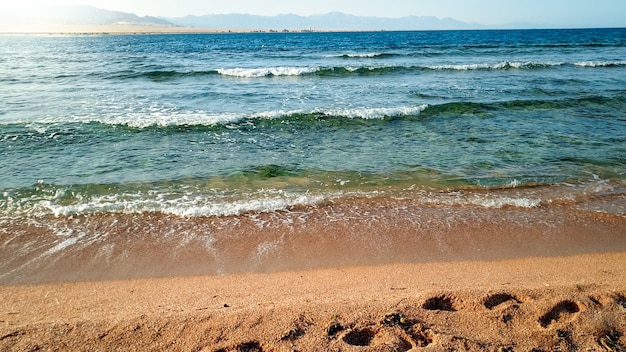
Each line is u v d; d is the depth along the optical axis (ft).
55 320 11.55
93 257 16.12
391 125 38.83
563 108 46.14
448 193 23.00
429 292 12.61
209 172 26.16
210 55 131.95
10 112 41.88
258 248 16.96
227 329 10.68
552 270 15.26
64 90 56.85
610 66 87.81
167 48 174.50
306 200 21.77
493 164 27.96
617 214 20.30
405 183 24.44
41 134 33.83
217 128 37.11
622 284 13.46
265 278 14.74
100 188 23.21
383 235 18.15
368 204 21.47
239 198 22.03
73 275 14.85
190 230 18.47
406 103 48.34
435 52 129.29
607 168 27.04
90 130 35.37
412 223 19.31
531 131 36.73
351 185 24.08
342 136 35.22
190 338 10.36
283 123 38.93
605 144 32.60
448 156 29.73
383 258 16.28
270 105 47.52
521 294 12.37
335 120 40.06
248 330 10.61
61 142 32.17
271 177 25.35
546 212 20.57
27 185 23.43
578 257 16.39
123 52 144.46
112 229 18.47
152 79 70.13
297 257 16.29
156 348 10.00
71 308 12.62
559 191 23.27
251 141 33.63
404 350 9.78
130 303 12.90
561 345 9.92
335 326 10.71
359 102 49.14
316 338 10.22
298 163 28.09
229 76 74.38
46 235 17.81
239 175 25.63
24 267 15.30
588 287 12.75
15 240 17.31
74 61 102.89
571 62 92.79
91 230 18.35
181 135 34.96
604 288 12.66
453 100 50.19
